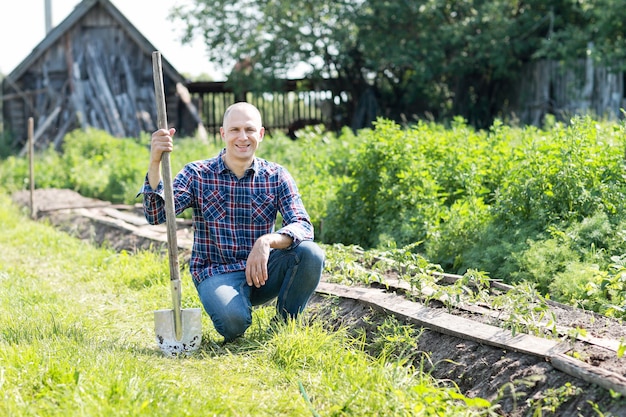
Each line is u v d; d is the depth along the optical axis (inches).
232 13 964.0
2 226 448.5
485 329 186.4
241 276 213.2
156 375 173.0
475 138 374.6
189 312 205.3
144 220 430.9
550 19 869.8
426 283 219.6
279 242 204.8
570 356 165.5
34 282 292.0
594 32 816.3
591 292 202.5
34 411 149.2
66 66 965.2
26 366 168.4
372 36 918.4
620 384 147.6
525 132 375.2
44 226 444.8
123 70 962.7
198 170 214.5
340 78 1008.2
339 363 186.1
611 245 240.7
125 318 245.3
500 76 905.5
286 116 1070.4
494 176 323.6
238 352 201.2
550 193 266.5
